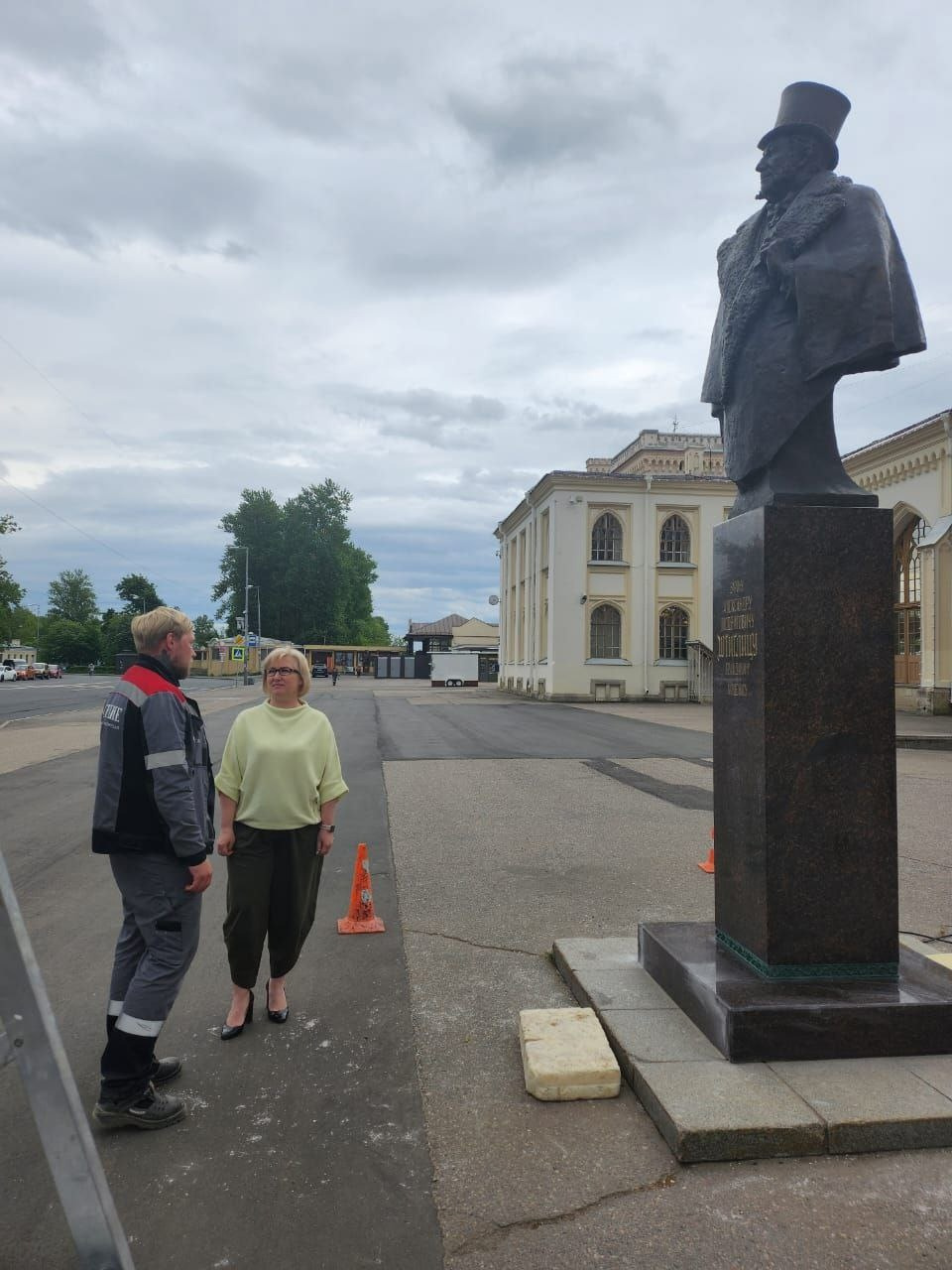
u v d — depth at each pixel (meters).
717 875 4.09
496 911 5.85
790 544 3.65
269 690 3.99
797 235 3.87
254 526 86.00
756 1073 3.23
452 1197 2.72
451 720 23.80
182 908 3.24
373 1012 4.19
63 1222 2.62
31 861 7.32
